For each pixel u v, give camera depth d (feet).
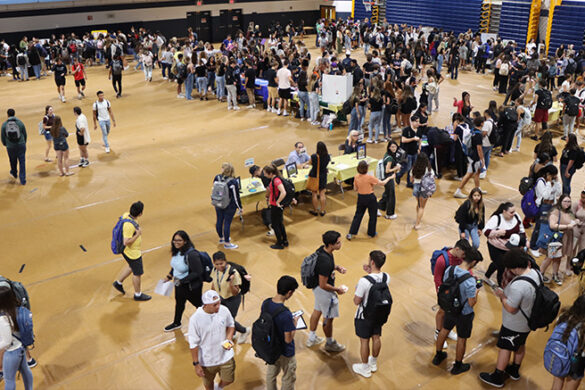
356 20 121.70
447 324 19.66
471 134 34.65
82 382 19.85
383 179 32.50
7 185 38.70
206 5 113.70
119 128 52.90
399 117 50.21
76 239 30.94
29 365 20.61
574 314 15.67
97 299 25.12
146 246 29.84
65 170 40.50
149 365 20.74
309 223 32.53
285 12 124.67
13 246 30.17
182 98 65.00
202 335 16.84
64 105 62.34
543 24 90.94
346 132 50.60
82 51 89.81
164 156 44.57
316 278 20.11
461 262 19.97
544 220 25.22
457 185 38.29
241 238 30.73
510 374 19.83
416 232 31.27
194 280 20.98
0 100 65.31
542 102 46.88
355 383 19.65
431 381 19.75
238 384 19.63
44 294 25.53
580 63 69.26
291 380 17.61
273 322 16.65
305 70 54.34
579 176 39.88
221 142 48.06
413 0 110.01
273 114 57.41
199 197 36.45
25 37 87.61
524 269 18.10
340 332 22.61
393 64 63.98
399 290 25.46
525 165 42.27
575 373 15.84
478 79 75.51
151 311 24.20
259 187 31.99
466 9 100.63
